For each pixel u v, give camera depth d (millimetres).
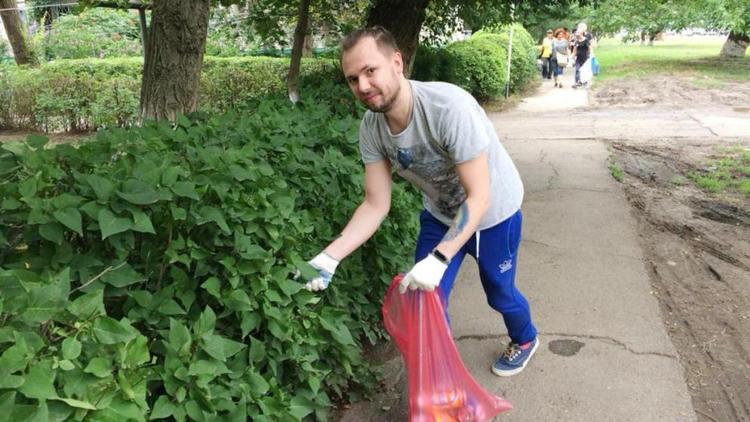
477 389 2660
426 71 11992
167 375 1950
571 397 3066
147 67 4520
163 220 2320
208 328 2086
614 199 6660
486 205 2502
